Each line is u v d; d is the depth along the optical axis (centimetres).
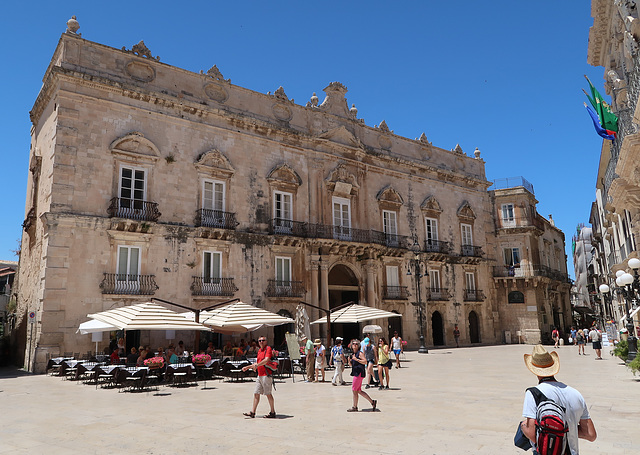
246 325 2181
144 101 2748
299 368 2366
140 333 2538
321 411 1216
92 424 1102
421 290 3988
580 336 3180
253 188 3127
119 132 2636
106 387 1775
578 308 7388
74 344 2325
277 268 3150
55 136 2450
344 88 3816
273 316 2148
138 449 870
